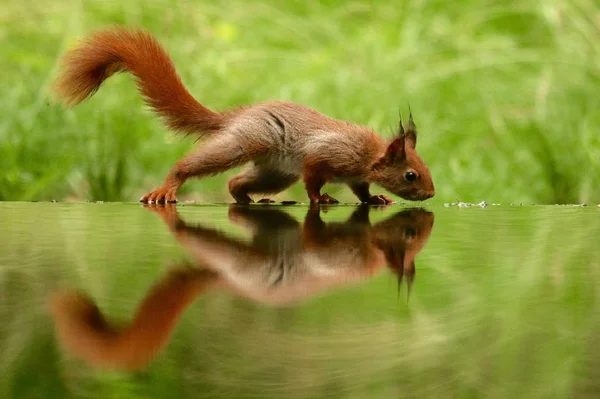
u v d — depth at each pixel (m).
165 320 2.48
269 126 11.04
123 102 17.08
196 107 11.32
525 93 19.39
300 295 2.93
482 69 20.55
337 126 11.49
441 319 2.53
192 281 3.22
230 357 2.10
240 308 2.67
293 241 4.79
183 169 10.56
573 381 1.97
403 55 20.94
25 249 4.30
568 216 7.21
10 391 1.86
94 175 15.39
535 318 2.58
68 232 5.25
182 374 1.96
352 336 2.31
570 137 16.88
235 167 10.84
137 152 16.27
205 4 22.89
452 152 16.92
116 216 6.88
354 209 8.35
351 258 4.04
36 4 21.00
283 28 22.69
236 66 20.31
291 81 19.42
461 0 23.70
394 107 18.56
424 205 9.88
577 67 20.20
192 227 5.71
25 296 2.86
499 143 17.09
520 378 1.98
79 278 3.29
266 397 1.83
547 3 21.92
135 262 3.79
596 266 3.70
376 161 11.48
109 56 11.19
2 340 2.25
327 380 1.93
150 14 21.05
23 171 14.85
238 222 6.22
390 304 2.76
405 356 2.13
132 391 1.86
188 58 19.62
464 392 1.89
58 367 2.00
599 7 21.91
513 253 4.27
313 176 11.20
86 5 20.91
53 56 18.92
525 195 15.51
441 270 3.58
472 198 15.31
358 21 23.64
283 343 2.22
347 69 20.25
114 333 2.34
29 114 16.00
